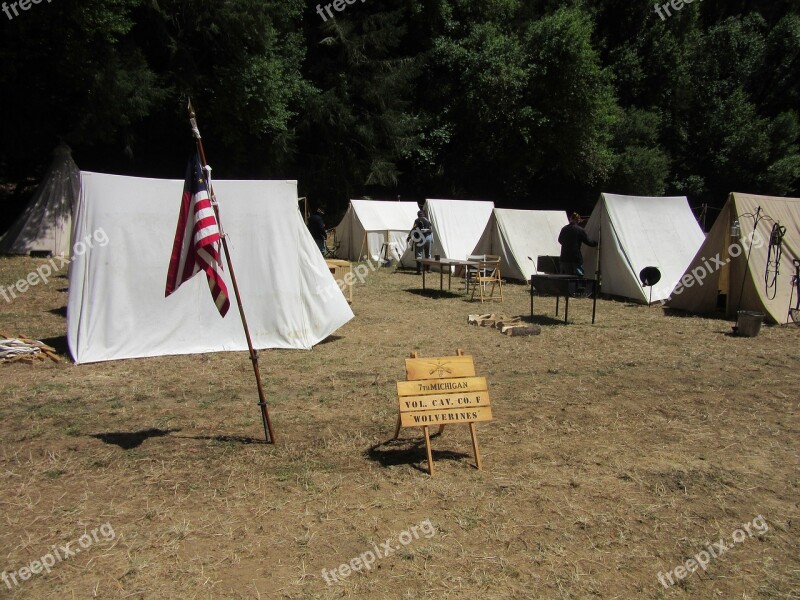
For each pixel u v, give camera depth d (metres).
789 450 5.05
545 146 30.02
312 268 8.66
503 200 32.97
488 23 29.80
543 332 9.70
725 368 7.58
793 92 35.78
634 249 13.14
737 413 5.93
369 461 4.77
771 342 9.08
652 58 34.28
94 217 7.66
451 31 30.67
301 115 26.95
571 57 27.58
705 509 4.08
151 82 19.14
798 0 37.81
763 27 38.25
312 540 3.67
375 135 28.34
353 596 3.16
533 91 28.73
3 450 4.93
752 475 4.58
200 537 3.71
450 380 4.69
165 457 4.82
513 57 28.38
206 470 4.60
